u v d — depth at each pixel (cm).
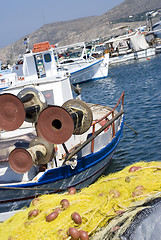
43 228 439
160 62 4622
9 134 891
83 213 448
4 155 789
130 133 1488
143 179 504
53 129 604
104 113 1206
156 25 7438
